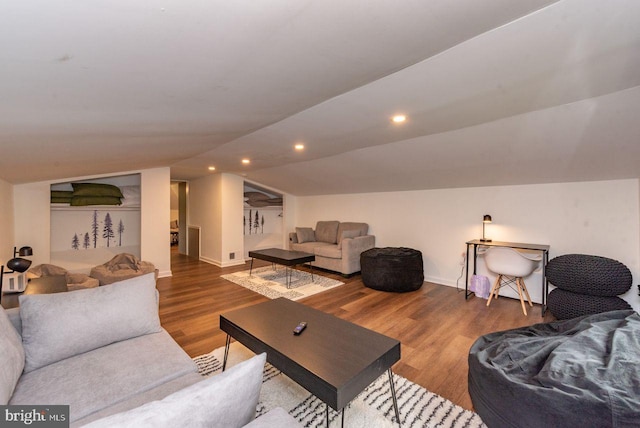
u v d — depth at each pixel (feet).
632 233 9.93
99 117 4.77
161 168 15.79
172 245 27.89
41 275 10.52
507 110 6.98
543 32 3.82
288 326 6.29
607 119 6.96
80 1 1.96
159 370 4.81
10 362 4.04
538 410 4.48
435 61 4.60
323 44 3.44
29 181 11.50
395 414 5.37
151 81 3.72
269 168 16.90
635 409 3.89
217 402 2.60
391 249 14.53
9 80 2.98
